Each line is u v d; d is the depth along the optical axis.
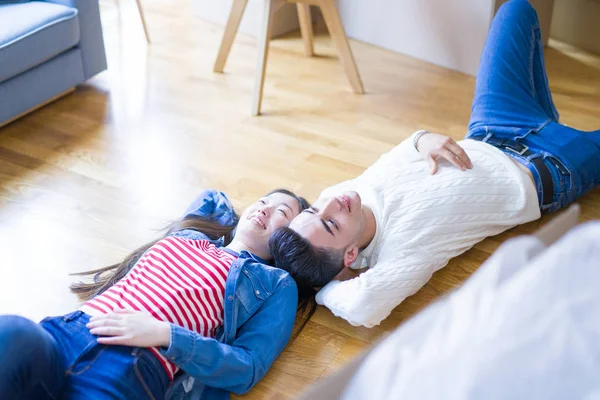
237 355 1.53
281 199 1.85
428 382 0.61
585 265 0.66
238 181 2.36
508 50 2.23
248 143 2.58
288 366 1.68
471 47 3.04
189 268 1.64
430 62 3.21
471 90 2.97
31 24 2.51
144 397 1.40
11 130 2.60
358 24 3.39
